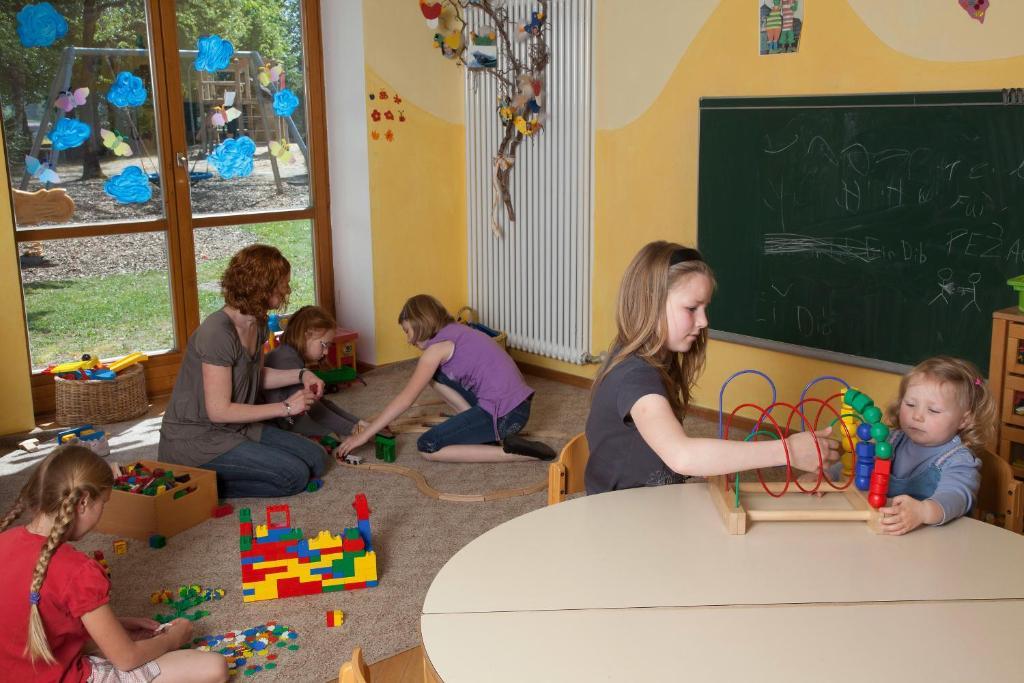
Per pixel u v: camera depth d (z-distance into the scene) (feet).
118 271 14.33
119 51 13.82
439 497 10.88
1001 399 9.70
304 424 12.41
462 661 4.21
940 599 4.71
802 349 12.39
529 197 15.28
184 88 14.52
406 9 15.38
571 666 4.16
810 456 5.65
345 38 15.29
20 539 6.32
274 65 15.42
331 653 7.79
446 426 11.98
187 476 10.39
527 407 12.17
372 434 12.04
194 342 10.69
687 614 4.57
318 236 16.43
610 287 14.52
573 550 5.24
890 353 11.56
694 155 13.05
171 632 7.41
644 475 6.24
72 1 13.28
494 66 15.20
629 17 13.44
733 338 13.11
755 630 4.42
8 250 12.71
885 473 5.48
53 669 6.31
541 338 15.58
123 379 13.67
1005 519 6.26
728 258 12.96
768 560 5.11
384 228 15.83
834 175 11.66
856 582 4.87
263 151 15.56
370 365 16.28
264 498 10.88
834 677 4.06
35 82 13.16
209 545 9.72
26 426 13.16
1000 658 4.20
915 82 10.78
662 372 5.97
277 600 8.66
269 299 10.63
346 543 8.76
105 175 13.98
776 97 12.00
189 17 14.38
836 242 11.81
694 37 12.76
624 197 14.06
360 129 15.40
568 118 14.39
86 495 6.31
